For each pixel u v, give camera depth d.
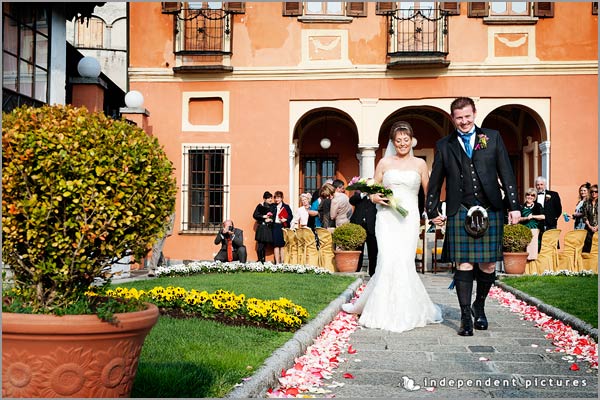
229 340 5.12
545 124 16.91
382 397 4.14
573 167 16.80
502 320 7.61
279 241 15.70
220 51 17.48
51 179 3.07
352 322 7.25
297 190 20.05
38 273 3.15
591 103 16.83
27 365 2.87
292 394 4.08
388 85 17.28
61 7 12.34
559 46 16.89
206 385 3.72
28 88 11.29
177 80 17.70
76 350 2.88
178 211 17.50
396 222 7.17
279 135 17.52
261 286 9.33
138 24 17.75
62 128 3.16
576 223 13.53
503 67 16.92
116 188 3.19
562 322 6.96
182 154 17.59
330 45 17.44
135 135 3.38
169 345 4.78
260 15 17.59
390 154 7.54
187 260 17.33
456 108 6.46
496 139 6.44
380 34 17.33
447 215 6.48
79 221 3.14
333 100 17.44
